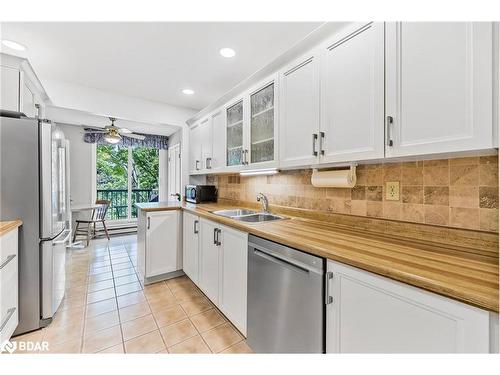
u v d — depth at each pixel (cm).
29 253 176
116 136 396
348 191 162
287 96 171
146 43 190
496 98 80
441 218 117
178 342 166
